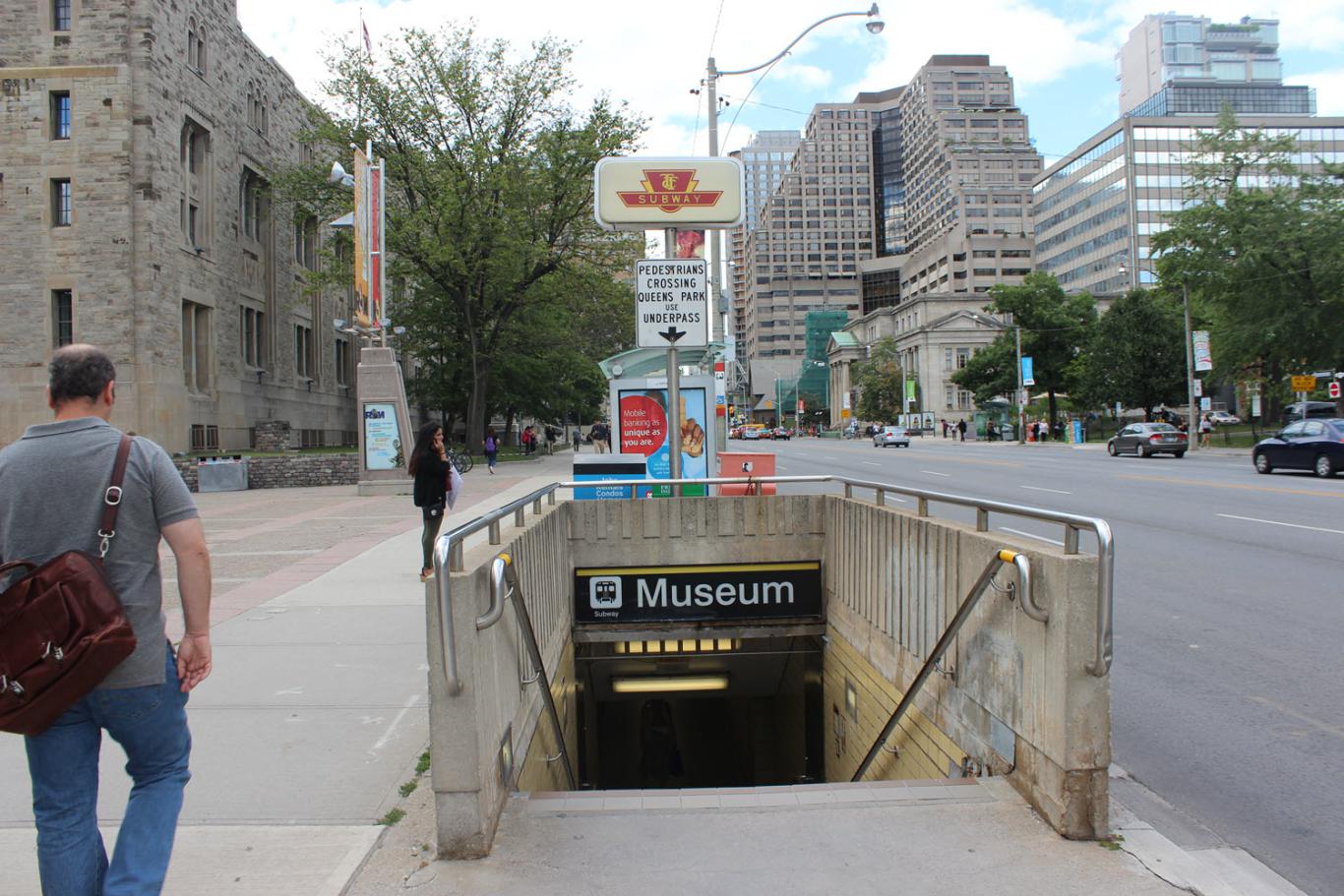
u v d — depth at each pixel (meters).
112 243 31.95
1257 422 56.94
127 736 2.82
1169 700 5.95
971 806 4.27
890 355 110.00
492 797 3.99
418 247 37.19
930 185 170.25
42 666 2.50
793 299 193.12
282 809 4.18
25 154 32.25
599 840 3.91
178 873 3.54
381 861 3.70
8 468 2.75
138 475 2.81
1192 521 14.23
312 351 49.22
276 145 44.34
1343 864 3.83
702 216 11.25
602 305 41.44
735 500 9.52
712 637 9.55
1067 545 4.18
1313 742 5.16
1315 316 36.66
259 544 13.77
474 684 3.71
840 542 8.87
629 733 15.55
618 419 13.48
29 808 4.20
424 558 10.09
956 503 5.80
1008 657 4.61
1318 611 8.05
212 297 36.97
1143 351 57.56
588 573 9.49
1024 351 68.62
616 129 38.28
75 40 32.31
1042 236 139.25
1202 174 39.28
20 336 32.03
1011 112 168.88
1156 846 3.83
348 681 6.30
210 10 37.19
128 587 2.75
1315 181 38.44
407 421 25.23
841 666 8.84
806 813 4.20
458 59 37.22
